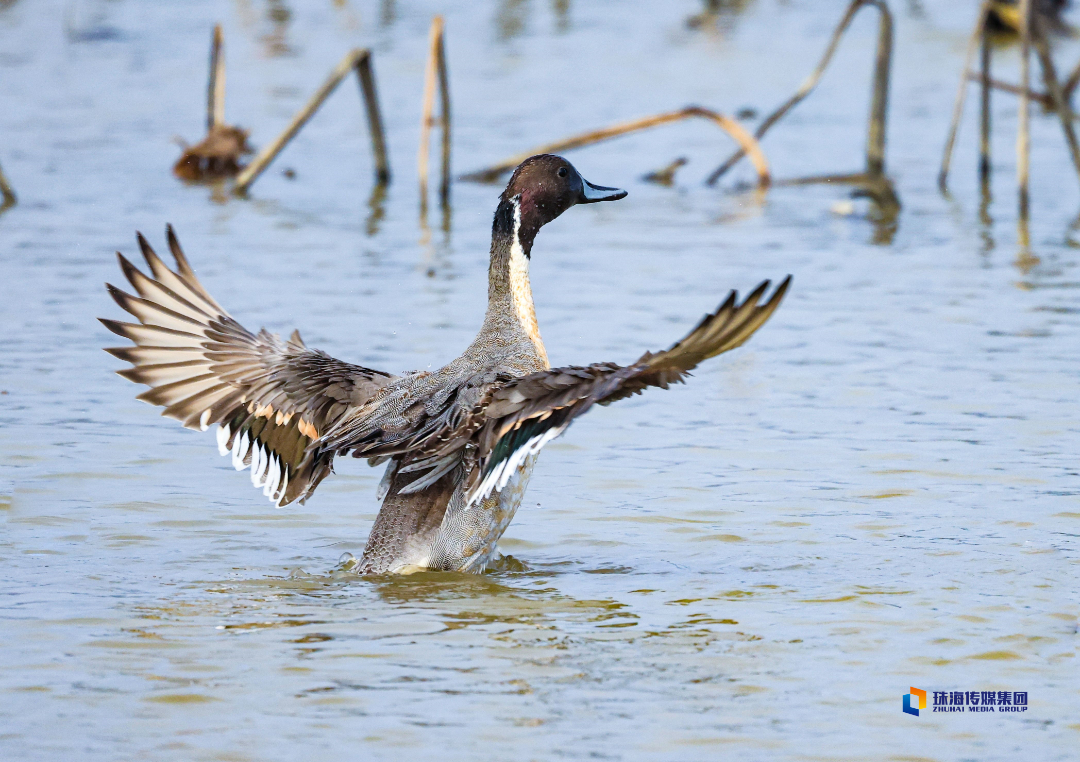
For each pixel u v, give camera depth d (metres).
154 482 12.62
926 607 9.73
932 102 33.38
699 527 11.59
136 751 7.56
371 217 24.08
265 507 12.15
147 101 32.81
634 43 40.62
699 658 8.84
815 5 47.62
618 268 20.77
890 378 15.64
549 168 11.69
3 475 12.60
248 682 8.42
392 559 10.36
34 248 21.23
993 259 21.06
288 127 26.03
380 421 10.18
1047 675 8.60
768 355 16.64
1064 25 41.03
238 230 22.86
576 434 14.23
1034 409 14.48
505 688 8.36
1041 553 10.79
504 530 10.55
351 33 41.72
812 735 7.80
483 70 36.56
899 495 12.23
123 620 9.43
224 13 45.28
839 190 26.50
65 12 44.62
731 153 29.14
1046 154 28.81
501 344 11.19
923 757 7.57
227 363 10.56
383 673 8.56
